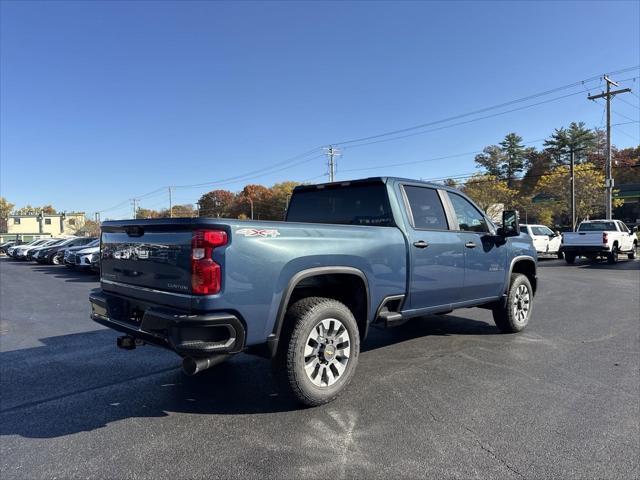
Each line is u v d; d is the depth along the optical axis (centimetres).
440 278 520
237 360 545
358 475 287
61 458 311
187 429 355
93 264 1853
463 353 559
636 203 6581
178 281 345
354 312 449
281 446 325
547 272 1697
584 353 559
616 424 358
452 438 335
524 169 9044
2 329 755
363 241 434
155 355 581
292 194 603
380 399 411
